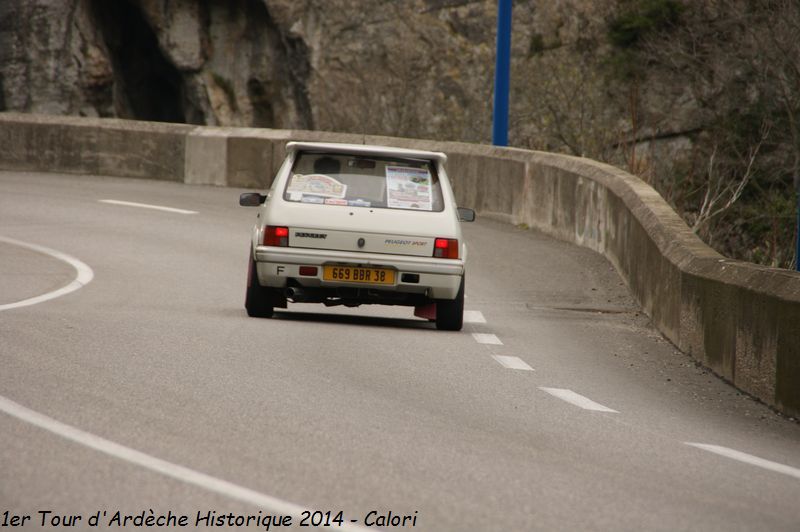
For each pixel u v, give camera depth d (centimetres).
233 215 6831
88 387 2344
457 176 7469
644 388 2881
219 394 2356
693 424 2445
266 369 2692
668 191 8069
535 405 2484
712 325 3206
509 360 3123
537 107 10731
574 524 1552
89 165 8688
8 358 2633
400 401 2412
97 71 13150
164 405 2209
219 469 1741
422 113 12781
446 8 12862
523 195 6819
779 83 8994
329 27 12950
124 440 1895
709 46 9912
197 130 8594
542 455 1978
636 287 4572
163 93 14025
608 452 2047
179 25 13088
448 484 1727
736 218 8894
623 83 10856
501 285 4869
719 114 9700
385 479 1738
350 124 12900
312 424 2116
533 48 11662
